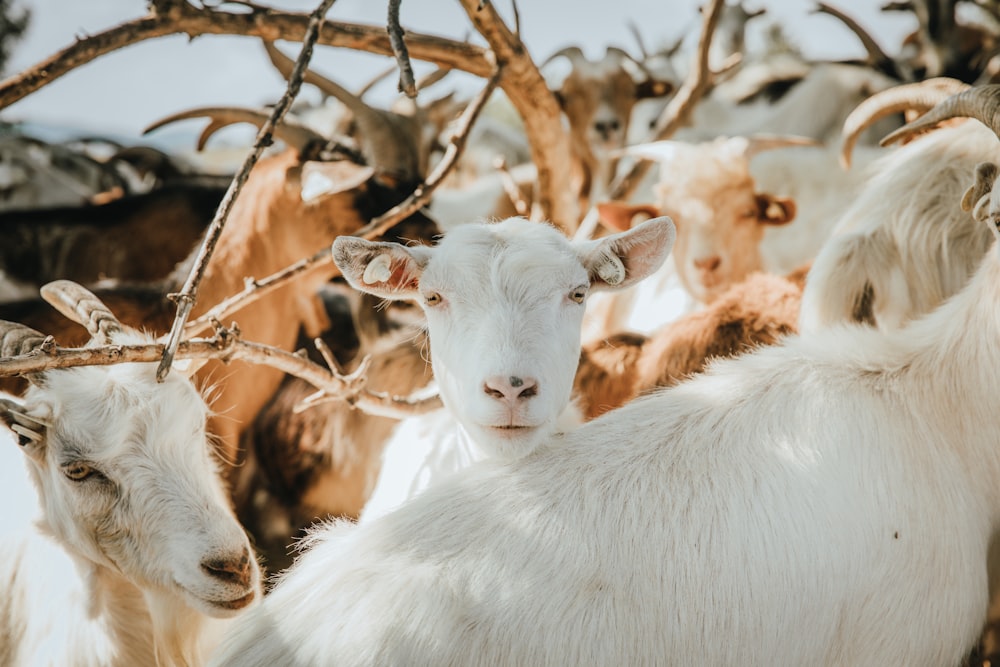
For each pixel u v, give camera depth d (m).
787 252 9.91
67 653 3.61
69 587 3.64
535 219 6.17
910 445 3.33
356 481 6.00
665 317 7.02
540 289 3.36
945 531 3.24
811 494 3.15
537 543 3.03
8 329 3.56
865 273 4.26
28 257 8.36
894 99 5.01
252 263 6.35
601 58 9.88
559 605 2.93
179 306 3.49
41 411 3.36
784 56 14.43
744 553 3.04
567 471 3.23
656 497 3.13
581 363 4.97
